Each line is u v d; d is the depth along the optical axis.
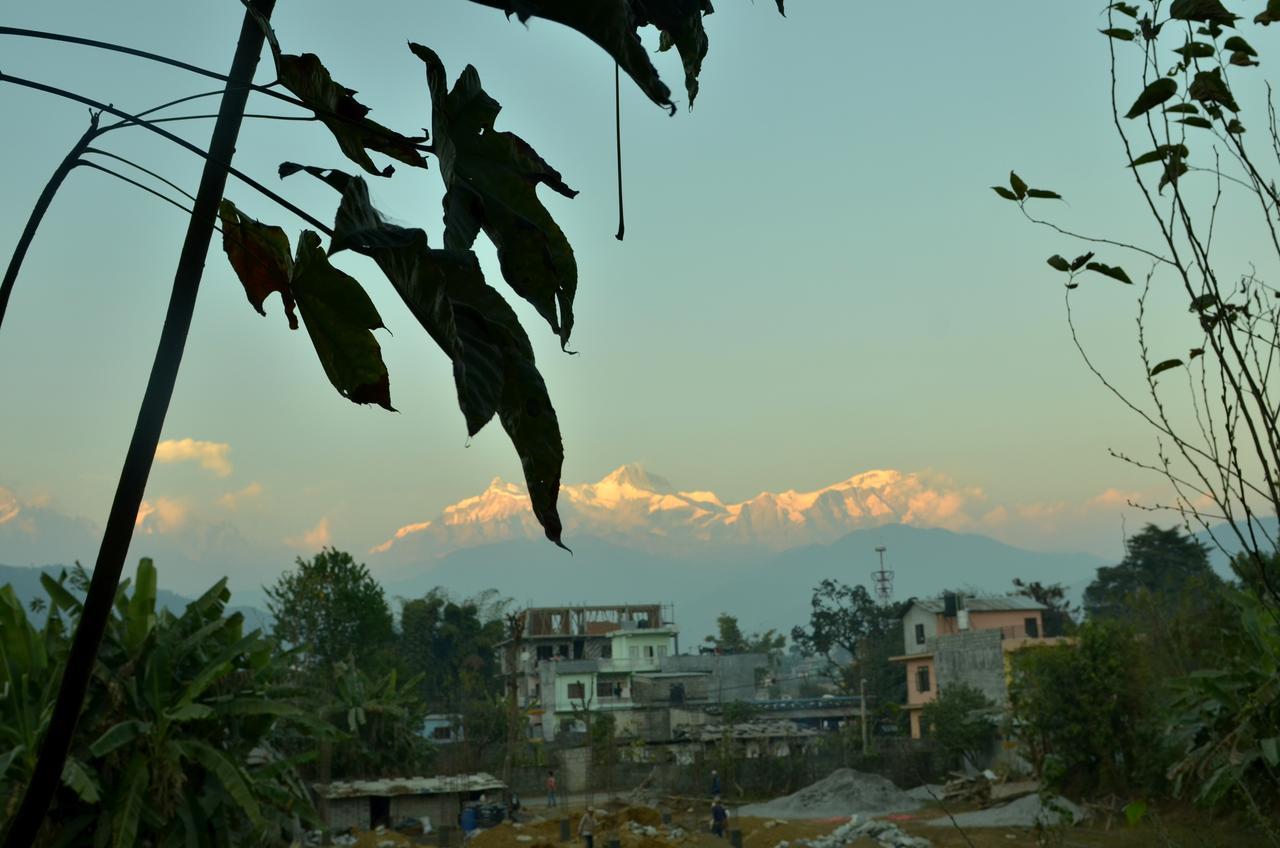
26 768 16.12
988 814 35.34
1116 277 3.66
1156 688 28.52
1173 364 3.59
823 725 67.44
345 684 43.38
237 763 18.33
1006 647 50.19
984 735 47.88
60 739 1.77
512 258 2.06
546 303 2.08
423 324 1.87
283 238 2.37
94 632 1.79
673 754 57.53
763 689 78.69
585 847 31.69
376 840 35.03
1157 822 5.26
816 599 91.94
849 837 33.09
